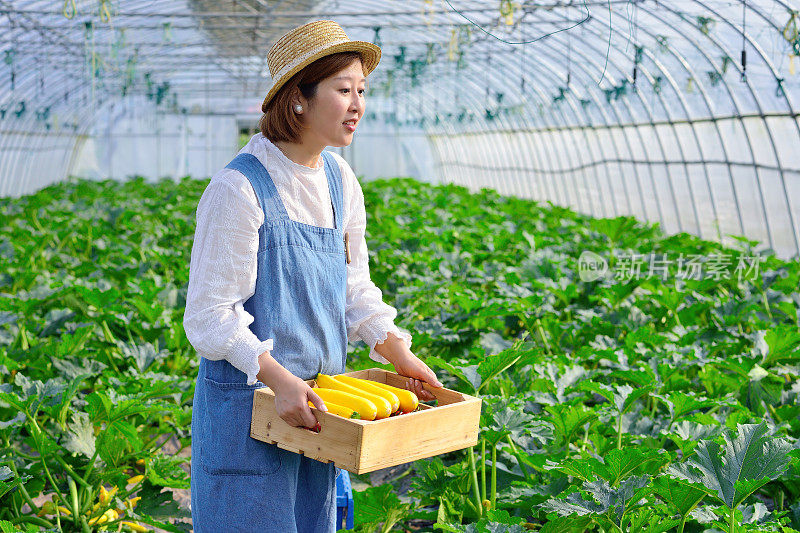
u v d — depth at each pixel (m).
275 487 2.39
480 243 9.84
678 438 3.46
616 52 13.64
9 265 7.78
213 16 15.98
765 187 12.39
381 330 2.62
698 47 11.73
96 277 7.07
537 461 3.74
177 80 26.88
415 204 14.54
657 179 16.08
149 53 21.31
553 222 13.48
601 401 5.83
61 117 24.73
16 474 3.52
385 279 7.65
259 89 27.88
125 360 5.51
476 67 18.95
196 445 2.46
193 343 2.30
